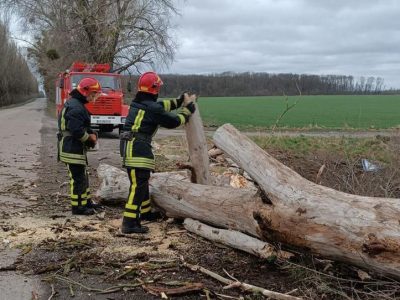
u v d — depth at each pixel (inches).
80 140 262.1
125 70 1326.3
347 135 784.9
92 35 1316.4
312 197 172.1
